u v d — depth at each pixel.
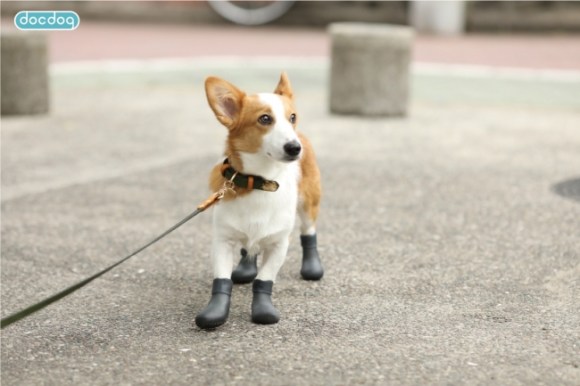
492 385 3.49
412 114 10.97
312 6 23.05
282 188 4.04
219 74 14.05
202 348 3.84
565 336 4.02
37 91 10.43
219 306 4.04
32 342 3.93
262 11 22.91
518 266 5.12
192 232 5.81
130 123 10.13
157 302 4.47
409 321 4.20
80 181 7.28
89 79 13.55
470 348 3.86
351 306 4.40
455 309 4.38
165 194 6.88
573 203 6.65
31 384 3.49
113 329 4.09
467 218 6.22
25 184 7.15
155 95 12.27
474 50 17.67
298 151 3.77
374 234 5.79
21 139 9.08
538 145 9.02
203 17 23.91
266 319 4.10
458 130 9.88
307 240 4.81
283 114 3.88
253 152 3.90
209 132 9.63
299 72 14.46
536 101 11.94
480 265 5.13
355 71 10.55
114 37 19.64
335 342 3.91
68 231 5.82
